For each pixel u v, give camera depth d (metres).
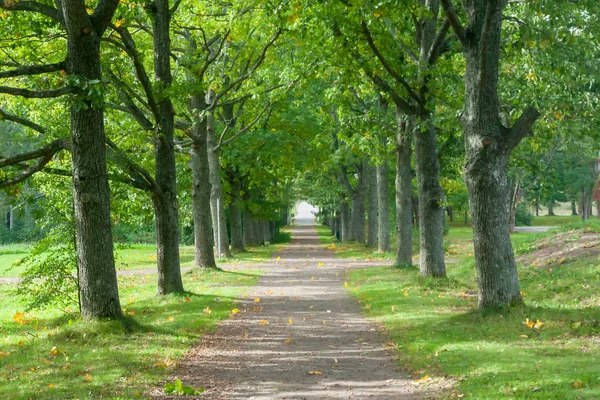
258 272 25.53
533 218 91.62
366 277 22.44
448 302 15.34
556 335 10.15
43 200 13.74
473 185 12.46
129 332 11.77
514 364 8.42
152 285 22.28
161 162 17.41
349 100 21.66
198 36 24.33
